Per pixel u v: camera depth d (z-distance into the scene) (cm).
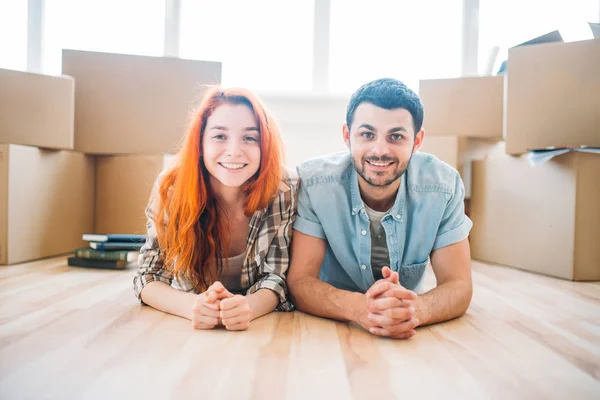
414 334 91
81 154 214
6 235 176
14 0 263
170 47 255
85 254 176
